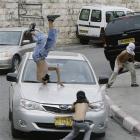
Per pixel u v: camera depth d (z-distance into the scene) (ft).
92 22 118.83
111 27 79.05
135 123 45.11
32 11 116.57
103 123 39.81
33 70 44.60
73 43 123.13
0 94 61.26
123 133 44.60
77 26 121.80
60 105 38.91
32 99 39.40
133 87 64.64
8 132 42.91
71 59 46.29
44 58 42.75
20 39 81.82
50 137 41.06
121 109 51.03
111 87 64.69
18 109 39.45
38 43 42.73
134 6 135.64
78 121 35.32
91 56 98.78
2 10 112.68
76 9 123.13
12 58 77.87
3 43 81.00
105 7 118.62
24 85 42.37
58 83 42.98
